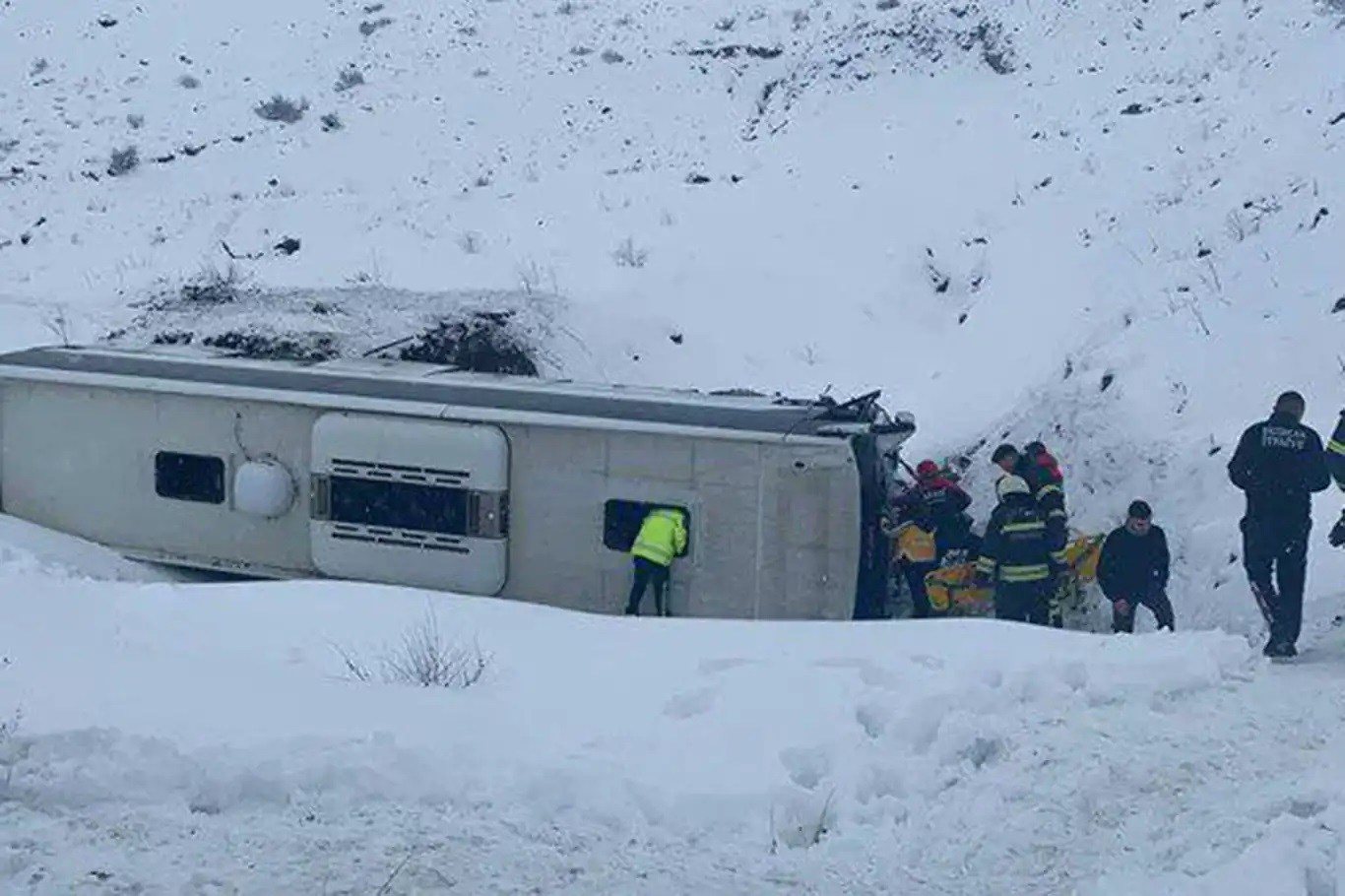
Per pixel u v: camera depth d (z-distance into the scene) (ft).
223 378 59.72
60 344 79.00
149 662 32.58
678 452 53.11
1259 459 41.73
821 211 84.89
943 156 86.33
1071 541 54.80
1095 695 32.58
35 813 24.13
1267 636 48.08
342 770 25.64
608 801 25.66
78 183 97.55
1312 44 82.69
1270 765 28.71
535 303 79.20
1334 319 62.34
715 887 22.95
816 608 52.06
